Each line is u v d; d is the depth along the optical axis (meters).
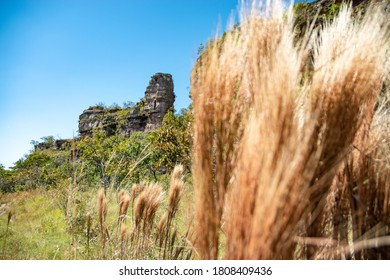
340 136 1.11
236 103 1.19
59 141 42.56
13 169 43.03
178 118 13.79
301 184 0.82
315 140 1.08
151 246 2.85
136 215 2.91
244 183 0.87
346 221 1.32
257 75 1.10
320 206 1.07
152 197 2.89
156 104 54.72
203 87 1.22
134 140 20.88
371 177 1.35
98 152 15.87
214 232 1.06
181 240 2.67
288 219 0.80
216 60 1.23
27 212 8.71
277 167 0.79
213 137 1.17
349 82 1.18
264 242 0.79
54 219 7.11
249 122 1.06
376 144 1.47
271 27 1.18
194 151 1.22
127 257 2.82
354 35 1.38
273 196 0.78
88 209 4.65
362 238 1.25
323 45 1.46
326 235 1.24
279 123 0.85
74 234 4.38
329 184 1.05
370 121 1.39
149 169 11.17
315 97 1.15
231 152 1.14
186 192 2.50
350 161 1.37
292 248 0.95
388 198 1.30
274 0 1.25
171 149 11.09
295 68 1.12
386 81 1.53
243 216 0.84
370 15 1.42
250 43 1.18
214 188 1.18
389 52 1.43
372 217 1.30
